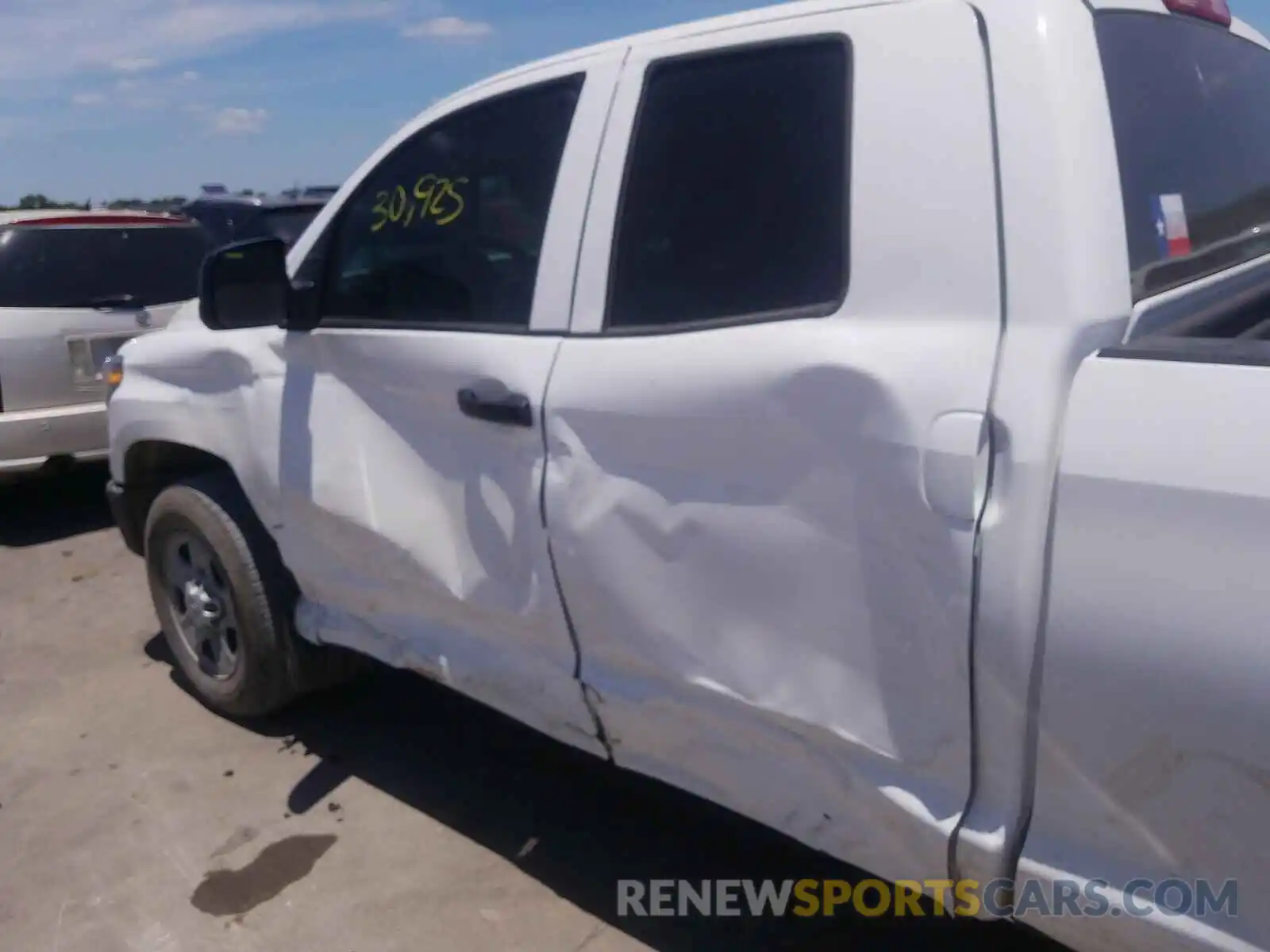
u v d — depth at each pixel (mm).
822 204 2277
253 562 3828
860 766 2244
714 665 2412
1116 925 1934
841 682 2205
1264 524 1654
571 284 2682
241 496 3875
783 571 2248
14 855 3475
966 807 2100
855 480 2100
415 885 3240
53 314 6266
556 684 2840
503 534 2801
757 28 2463
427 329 2988
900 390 2033
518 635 2904
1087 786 1920
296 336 3357
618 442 2498
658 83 2607
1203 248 2377
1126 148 2162
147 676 4664
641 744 2719
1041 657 1906
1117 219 2016
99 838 3541
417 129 3137
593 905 3123
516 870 3285
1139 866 1910
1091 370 1857
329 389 3264
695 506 2369
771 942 2955
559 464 2627
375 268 3170
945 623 2016
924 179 2105
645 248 2564
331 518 3289
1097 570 1813
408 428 3041
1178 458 1730
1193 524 1718
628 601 2541
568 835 3449
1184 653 1744
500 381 2748
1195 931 1848
